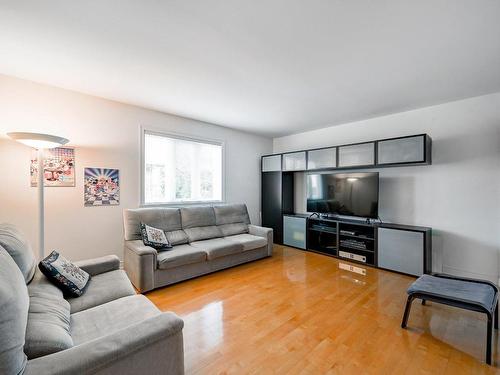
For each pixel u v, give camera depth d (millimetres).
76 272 1799
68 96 2887
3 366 755
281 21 1654
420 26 1693
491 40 1846
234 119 4074
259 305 2346
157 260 2688
